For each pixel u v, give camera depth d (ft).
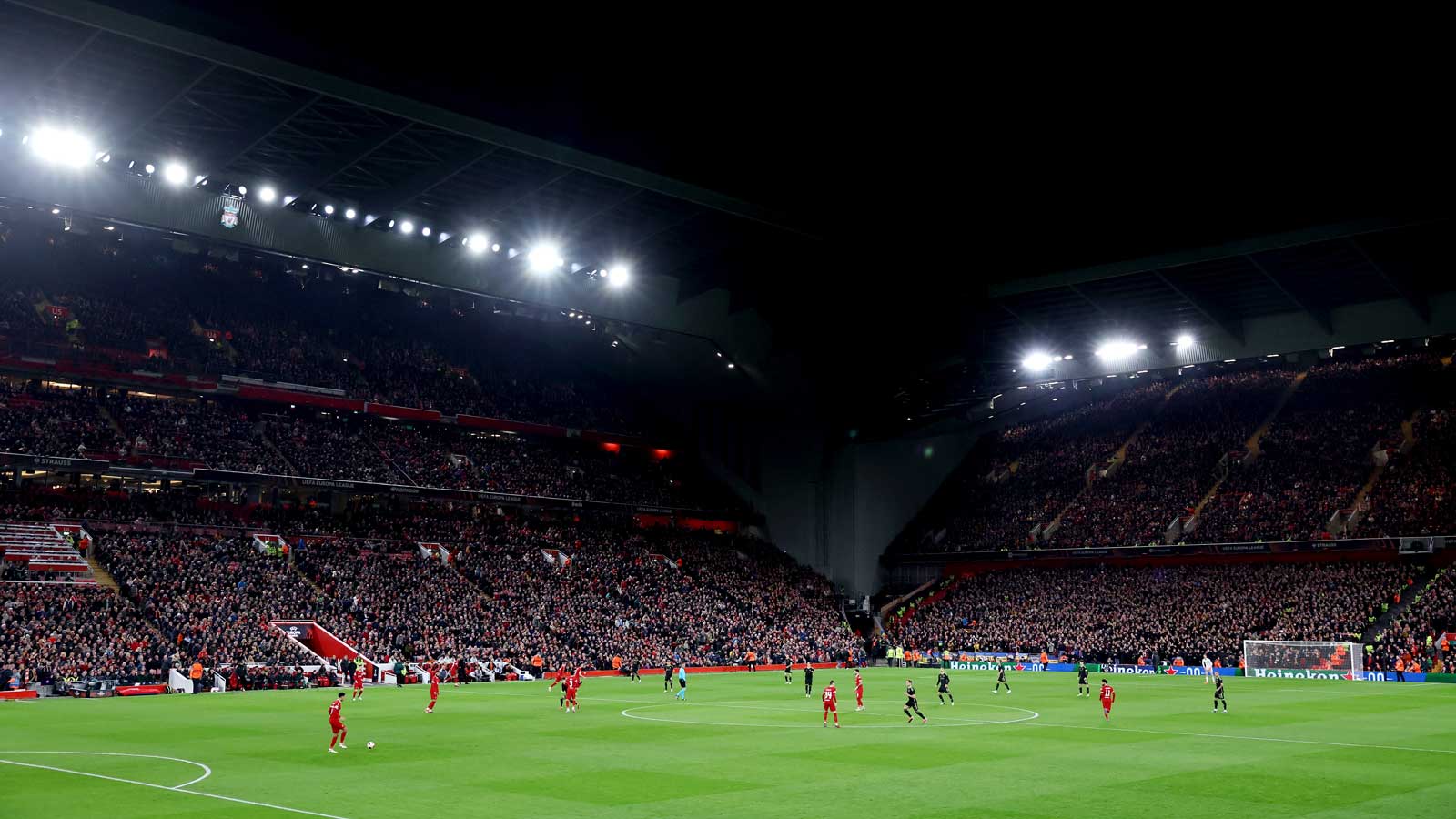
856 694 162.50
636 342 304.30
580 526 304.09
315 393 278.46
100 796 76.79
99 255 288.10
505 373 327.88
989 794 78.23
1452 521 256.11
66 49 154.10
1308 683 212.64
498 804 74.38
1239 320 274.36
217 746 106.32
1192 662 250.37
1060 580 302.25
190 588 212.23
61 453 230.89
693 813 71.31
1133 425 336.70
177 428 256.11
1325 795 77.82
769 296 269.44
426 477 280.10
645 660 248.11
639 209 222.69
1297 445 301.84
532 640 235.81
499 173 204.33
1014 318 278.05
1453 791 79.92
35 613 186.09
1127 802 75.25
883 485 325.42
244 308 304.71
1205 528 289.53
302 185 200.44
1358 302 256.93
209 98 173.27
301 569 236.63
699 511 321.32
